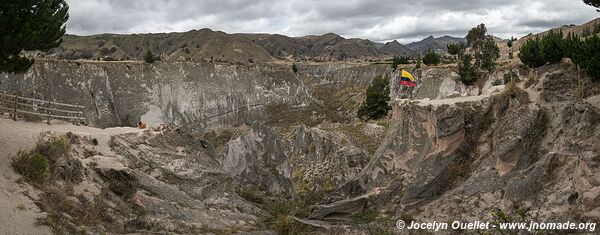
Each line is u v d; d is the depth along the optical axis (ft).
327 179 109.50
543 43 76.02
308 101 349.82
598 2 66.69
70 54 650.02
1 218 40.86
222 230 61.77
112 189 58.70
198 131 289.53
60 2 61.00
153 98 295.28
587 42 63.52
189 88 312.09
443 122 68.74
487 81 191.52
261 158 104.27
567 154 52.70
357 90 359.66
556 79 64.85
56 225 43.24
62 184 51.78
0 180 45.70
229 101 321.11
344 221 69.26
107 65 288.92
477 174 61.67
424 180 66.59
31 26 52.70
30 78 245.24
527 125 61.11
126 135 76.13
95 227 47.29
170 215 59.47
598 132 52.60
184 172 74.84
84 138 66.44
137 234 50.19
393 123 90.89
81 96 263.08
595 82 61.26
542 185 51.57
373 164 82.79
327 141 122.21
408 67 285.02
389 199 70.33
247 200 87.92
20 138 58.23
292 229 69.05
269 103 334.03
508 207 52.39
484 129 68.49
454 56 350.64
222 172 84.58
